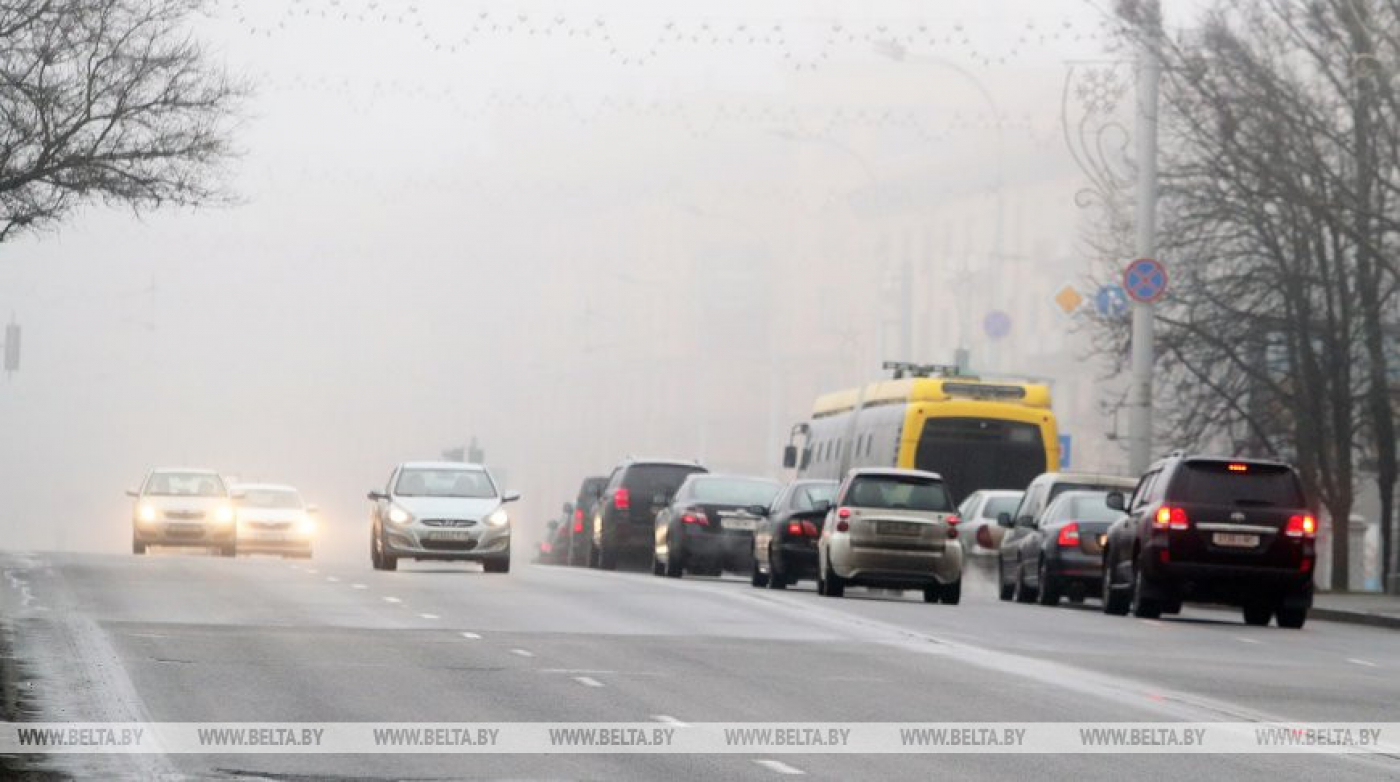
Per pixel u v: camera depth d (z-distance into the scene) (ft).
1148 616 280.10
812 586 381.81
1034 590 330.95
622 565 421.59
